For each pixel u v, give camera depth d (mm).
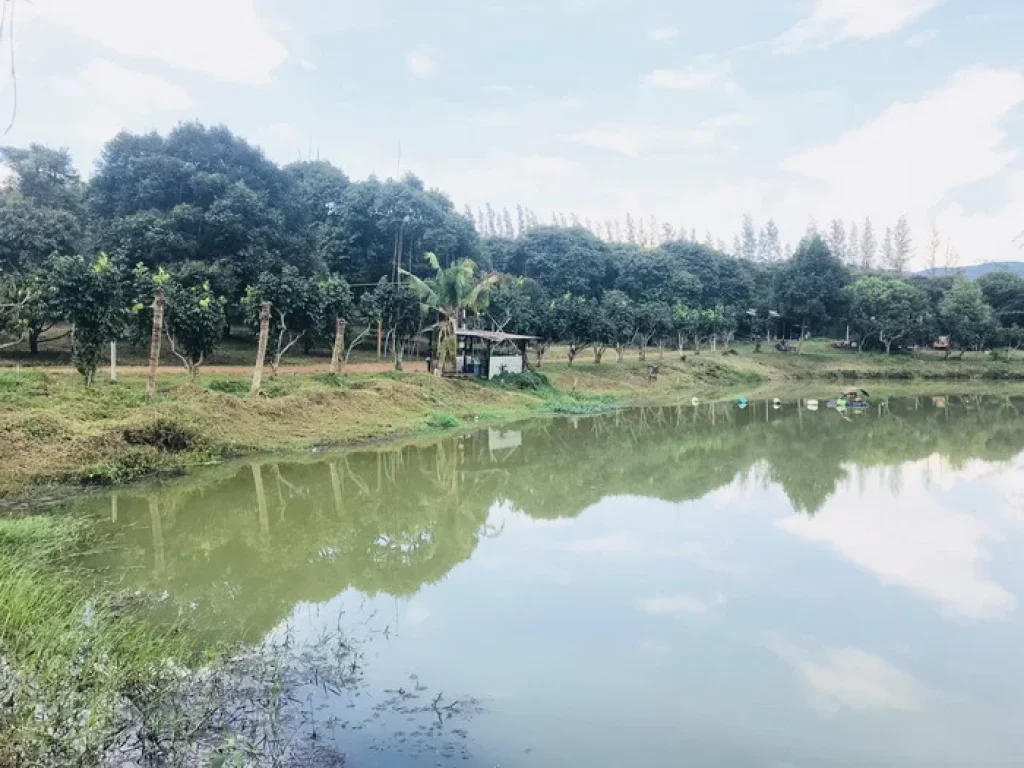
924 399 47969
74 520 13320
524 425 32531
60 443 16672
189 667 7539
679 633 8781
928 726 6684
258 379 25766
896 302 74000
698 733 6492
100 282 22547
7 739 5281
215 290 38125
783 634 8766
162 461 18234
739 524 14305
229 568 11367
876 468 21047
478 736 6367
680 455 24156
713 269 89500
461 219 64250
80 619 8055
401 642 8453
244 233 41062
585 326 50531
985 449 24953
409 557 12141
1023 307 82375
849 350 76938
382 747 6148
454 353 38625
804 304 74250
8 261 35469
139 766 5570
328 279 37938
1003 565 11523
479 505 16438
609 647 8344
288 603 9836
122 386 23156
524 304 49812
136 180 42562
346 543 13023
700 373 60656
